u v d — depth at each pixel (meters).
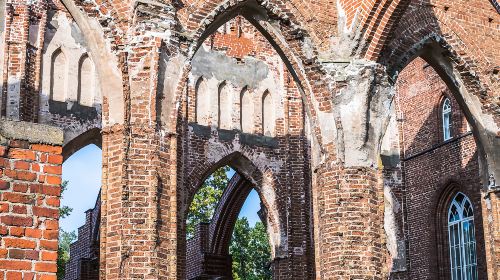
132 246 13.40
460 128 26.33
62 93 21.69
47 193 6.88
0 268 6.50
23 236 6.66
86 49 22.36
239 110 24.39
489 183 19.58
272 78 25.16
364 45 17.09
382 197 16.61
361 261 15.94
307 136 25.05
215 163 23.56
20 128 6.89
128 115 14.09
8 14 20.75
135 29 14.48
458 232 26.31
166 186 14.05
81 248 28.78
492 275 19.17
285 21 17.11
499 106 19.39
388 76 17.31
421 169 27.64
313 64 17.11
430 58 19.50
